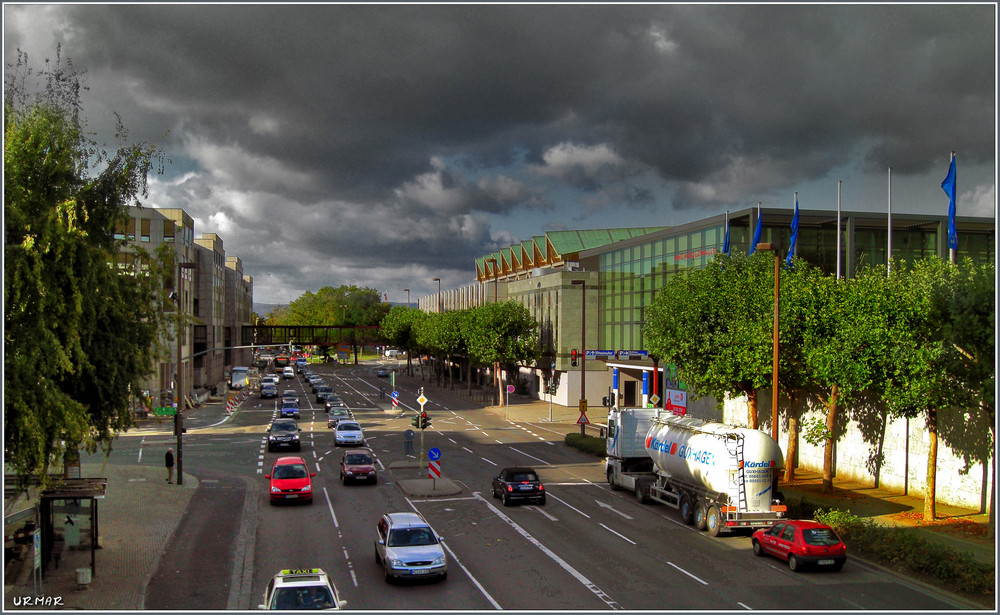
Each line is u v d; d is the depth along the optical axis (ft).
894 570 69.62
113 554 75.25
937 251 173.27
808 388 111.86
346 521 93.40
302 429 197.77
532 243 371.35
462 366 395.96
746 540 82.53
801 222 166.71
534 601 60.59
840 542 69.46
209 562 73.77
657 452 100.63
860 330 84.38
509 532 86.43
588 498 108.27
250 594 63.36
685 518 91.40
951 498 95.40
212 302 347.15
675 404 160.15
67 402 55.52
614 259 226.58
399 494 111.96
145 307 70.49
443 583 66.13
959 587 63.77
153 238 263.08
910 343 81.00
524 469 105.81
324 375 460.96
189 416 228.22
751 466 82.69
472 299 374.22
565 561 73.41
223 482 123.95
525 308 260.21
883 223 166.20
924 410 90.43
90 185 65.21
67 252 57.36
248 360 555.69
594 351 193.16
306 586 52.29
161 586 65.46
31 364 52.80
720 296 112.06
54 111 62.13
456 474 129.70
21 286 54.13
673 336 116.67
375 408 255.50
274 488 102.73
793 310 100.17
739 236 165.68
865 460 111.45
